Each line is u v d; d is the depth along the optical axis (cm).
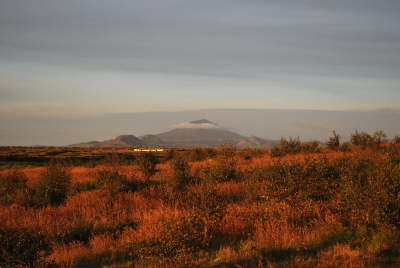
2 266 744
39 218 1191
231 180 1709
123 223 1116
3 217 1247
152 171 2244
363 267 639
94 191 1675
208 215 927
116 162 3428
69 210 1347
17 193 1625
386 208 806
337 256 711
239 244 848
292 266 663
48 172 1694
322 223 917
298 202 1056
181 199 1322
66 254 859
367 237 788
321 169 1148
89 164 3869
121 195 1522
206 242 843
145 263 777
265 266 695
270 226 934
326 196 1102
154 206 1305
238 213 1069
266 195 1127
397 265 648
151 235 843
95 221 1148
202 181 1714
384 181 867
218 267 715
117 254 862
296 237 834
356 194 887
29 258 768
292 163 1202
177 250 770
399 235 777
